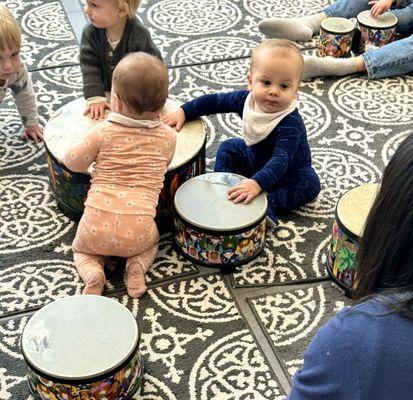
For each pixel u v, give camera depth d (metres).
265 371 1.23
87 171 1.43
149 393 1.18
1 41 1.57
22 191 1.64
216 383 1.21
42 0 2.48
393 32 2.22
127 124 1.35
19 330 1.29
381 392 0.55
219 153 1.63
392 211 0.56
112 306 1.19
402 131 1.87
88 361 1.09
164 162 1.39
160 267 1.44
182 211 1.41
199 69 2.13
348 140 1.83
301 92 2.03
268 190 1.56
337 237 1.35
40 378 1.09
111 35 1.63
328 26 2.18
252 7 2.50
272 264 1.46
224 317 1.33
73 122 1.58
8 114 1.92
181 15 2.43
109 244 1.35
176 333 1.30
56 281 1.41
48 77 2.07
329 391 0.58
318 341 0.59
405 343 0.55
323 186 1.67
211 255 1.41
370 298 0.59
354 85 2.07
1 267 1.43
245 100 1.56
